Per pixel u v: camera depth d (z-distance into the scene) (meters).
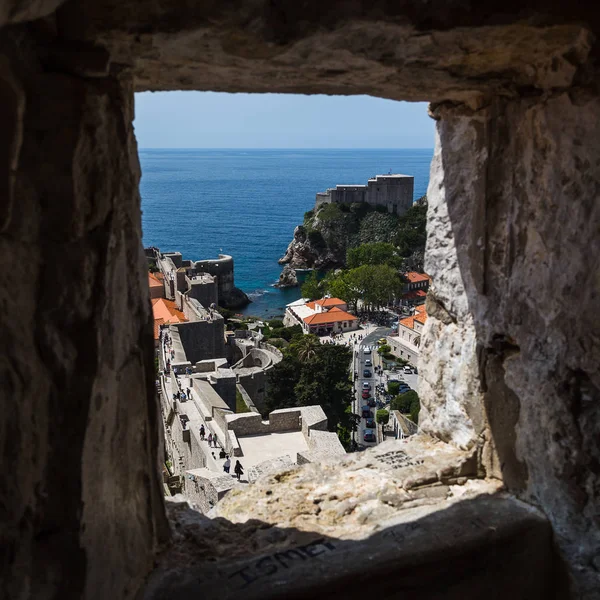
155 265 67.81
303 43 3.18
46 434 2.72
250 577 3.83
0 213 2.36
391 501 4.62
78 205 2.81
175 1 2.86
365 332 56.16
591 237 3.68
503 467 4.74
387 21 3.12
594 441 3.91
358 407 36.25
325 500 4.70
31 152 2.65
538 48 3.62
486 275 4.66
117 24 2.89
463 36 3.34
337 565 3.92
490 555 4.18
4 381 2.40
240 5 2.92
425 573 4.05
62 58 2.83
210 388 25.62
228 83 3.88
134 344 3.62
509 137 4.27
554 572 4.30
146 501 3.85
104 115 3.02
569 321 3.92
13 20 2.17
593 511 4.01
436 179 5.19
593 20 3.36
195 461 21.69
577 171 3.72
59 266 2.74
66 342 2.82
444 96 4.47
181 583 3.77
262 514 4.55
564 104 3.73
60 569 2.81
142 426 3.75
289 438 19.33
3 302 2.39
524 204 4.20
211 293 57.72
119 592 3.37
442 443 5.39
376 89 4.16
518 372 4.45
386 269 63.34
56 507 2.81
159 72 3.56
